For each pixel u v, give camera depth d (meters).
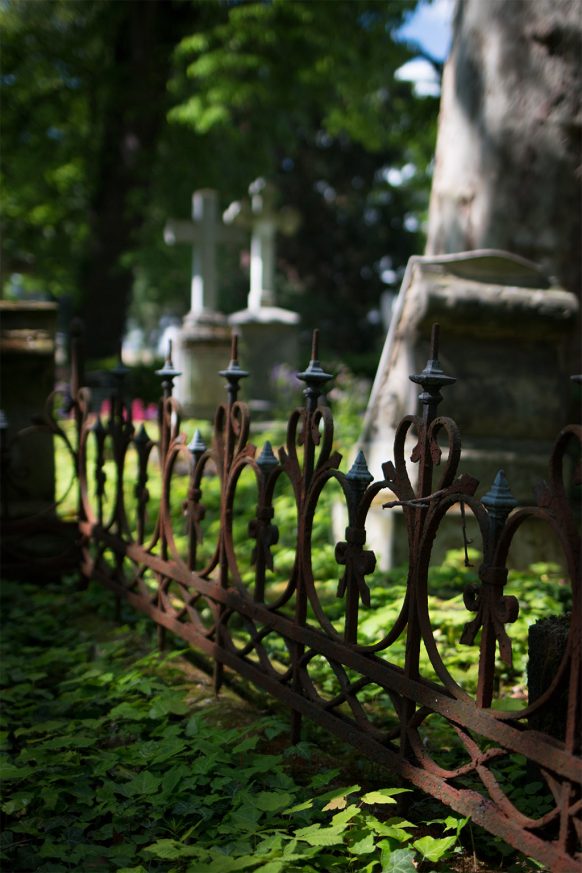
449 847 2.28
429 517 2.38
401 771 2.44
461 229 5.87
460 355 5.16
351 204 30.33
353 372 16.78
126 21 19.23
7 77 19.94
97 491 4.81
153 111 19.22
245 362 13.84
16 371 5.71
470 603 2.24
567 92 5.55
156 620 4.00
